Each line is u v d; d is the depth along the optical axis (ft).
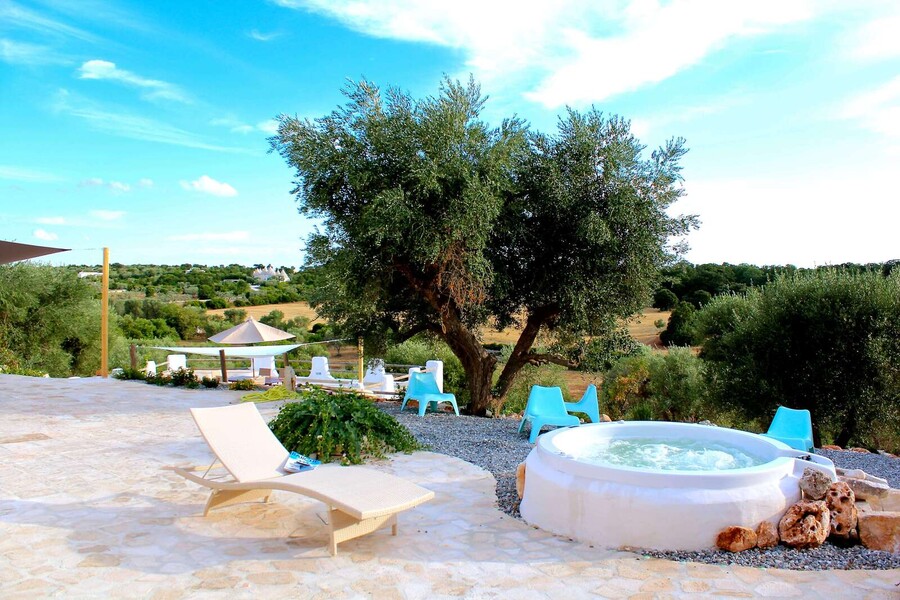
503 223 35.35
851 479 17.04
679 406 59.06
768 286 42.47
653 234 35.40
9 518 15.61
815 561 13.28
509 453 25.13
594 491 14.56
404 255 33.81
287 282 164.45
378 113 33.37
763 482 14.65
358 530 13.92
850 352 37.83
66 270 70.59
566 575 12.44
